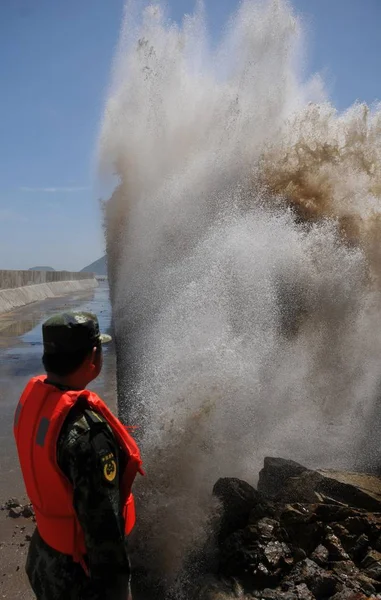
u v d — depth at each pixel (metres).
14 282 22.45
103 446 1.60
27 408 1.75
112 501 1.57
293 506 3.19
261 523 3.08
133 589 2.83
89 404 1.68
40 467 1.64
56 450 1.60
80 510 1.55
